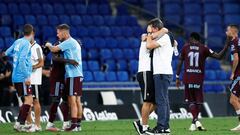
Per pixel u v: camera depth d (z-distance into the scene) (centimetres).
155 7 7838
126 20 7394
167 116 3228
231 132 3778
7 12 6919
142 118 3284
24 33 3725
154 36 3216
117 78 6353
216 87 6581
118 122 4872
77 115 3897
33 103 3884
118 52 6738
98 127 4259
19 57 3703
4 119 4959
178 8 7919
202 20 7925
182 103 5659
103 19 7306
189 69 4038
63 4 7319
